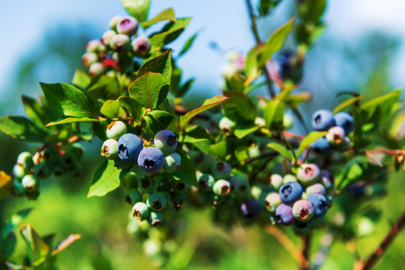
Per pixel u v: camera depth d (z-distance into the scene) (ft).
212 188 1.79
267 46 1.98
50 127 1.94
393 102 1.94
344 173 2.02
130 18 1.83
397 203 3.33
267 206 1.81
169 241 2.40
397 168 1.90
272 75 2.28
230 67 2.22
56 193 6.93
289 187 1.77
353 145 1.94
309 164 1.80
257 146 2.03
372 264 2.19
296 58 2.45
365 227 2.27
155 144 1.60
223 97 1.65
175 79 2.05
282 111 1.90
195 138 1.73
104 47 1.87
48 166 1.85
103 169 1.67
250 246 4.25
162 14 1.82
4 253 1.89
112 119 1.67
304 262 2.22
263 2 2.10
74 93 1.71
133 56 1.87
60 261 5.25
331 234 2.35
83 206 6.50
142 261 4.92
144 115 1.65
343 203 2.34
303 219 1.76
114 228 5.96
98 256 2.31
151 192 1.72
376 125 1.98
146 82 1.61
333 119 1.86
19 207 6.66
